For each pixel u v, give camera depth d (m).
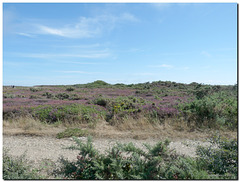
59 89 27.86
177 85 31.45
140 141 5.96
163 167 2.91
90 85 36.72
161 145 3.02
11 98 16.14
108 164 2.91
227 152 3.29
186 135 6.41
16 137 6.32
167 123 7.59
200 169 2.92
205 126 7.17
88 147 3.02
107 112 9.29
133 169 2.81
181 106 8.68
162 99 15.53
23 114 8.81
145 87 30.52
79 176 2.88
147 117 8.14
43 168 3.82
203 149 3.58
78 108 9.23
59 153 4.82
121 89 28.77
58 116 8.48
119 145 3.10
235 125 7.00
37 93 21.27
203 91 13.78
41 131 6.94
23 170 3.35
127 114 8.54
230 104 8.20
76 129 6.92
